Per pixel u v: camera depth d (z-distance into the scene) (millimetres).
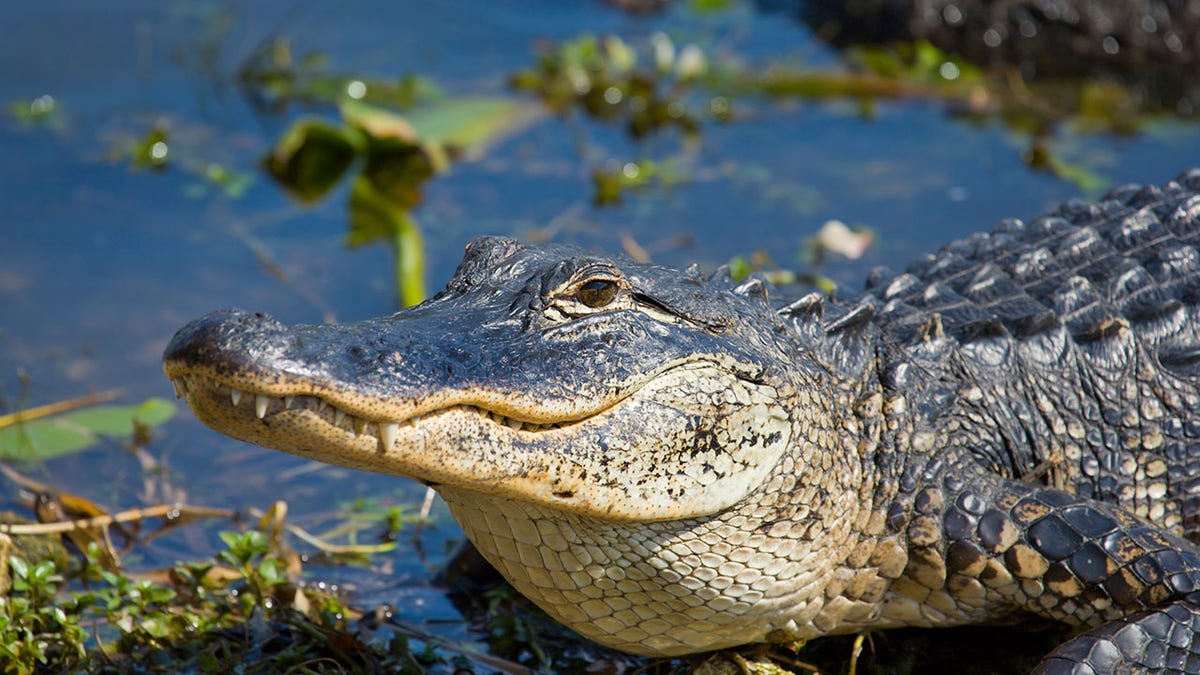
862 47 34344
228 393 10711
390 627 15695
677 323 13039
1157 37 32500
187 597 15891
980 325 15531
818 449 13672
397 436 11359
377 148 28344
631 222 25734
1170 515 15867
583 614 13688
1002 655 14672
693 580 13242
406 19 36125
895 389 14523
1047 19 32938
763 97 31781
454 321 12383
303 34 34625
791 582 13703
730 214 26031
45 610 14617
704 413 12812
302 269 24172
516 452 11977
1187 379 16031
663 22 36531
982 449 14898
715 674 14297
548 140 29547
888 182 27312
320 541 17266
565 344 12359
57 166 27734
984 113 30812
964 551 13891
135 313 22609
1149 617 12930
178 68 32406
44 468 18703
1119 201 18875
